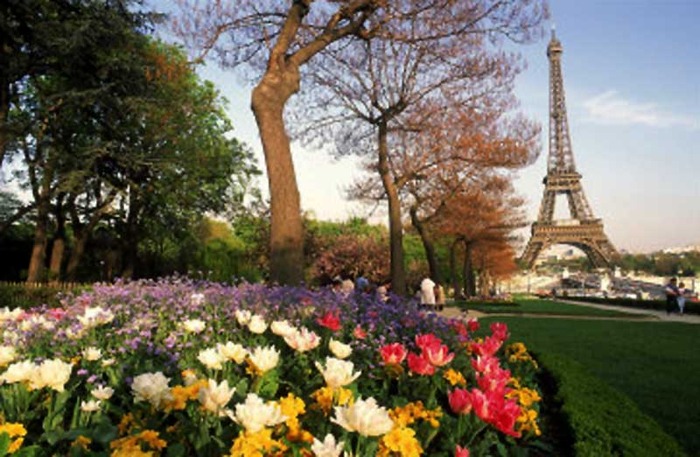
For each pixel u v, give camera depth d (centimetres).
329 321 469
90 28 2208
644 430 496
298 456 245
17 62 2175
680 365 1064
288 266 1084
